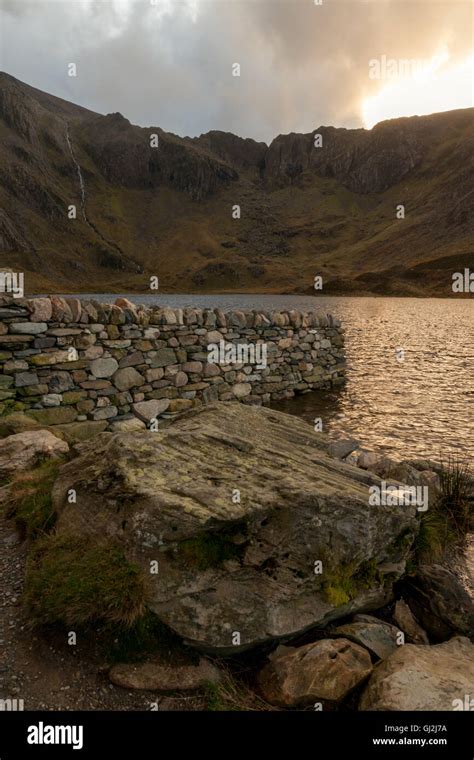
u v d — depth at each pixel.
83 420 11.94
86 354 12.01
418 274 198.00
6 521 6.26
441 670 4.26
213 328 15.28
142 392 13.27
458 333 40.84
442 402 17.17
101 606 4.25
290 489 5.22
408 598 5.66
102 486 5.28
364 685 4.28
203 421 8.02
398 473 8.27
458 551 6.66
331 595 4.89
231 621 4.41
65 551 4.85
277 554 4.85
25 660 4.08
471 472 9.74
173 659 4.29
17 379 10.87
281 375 17.69
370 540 5.26
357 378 21.39
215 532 4.73
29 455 7.98
